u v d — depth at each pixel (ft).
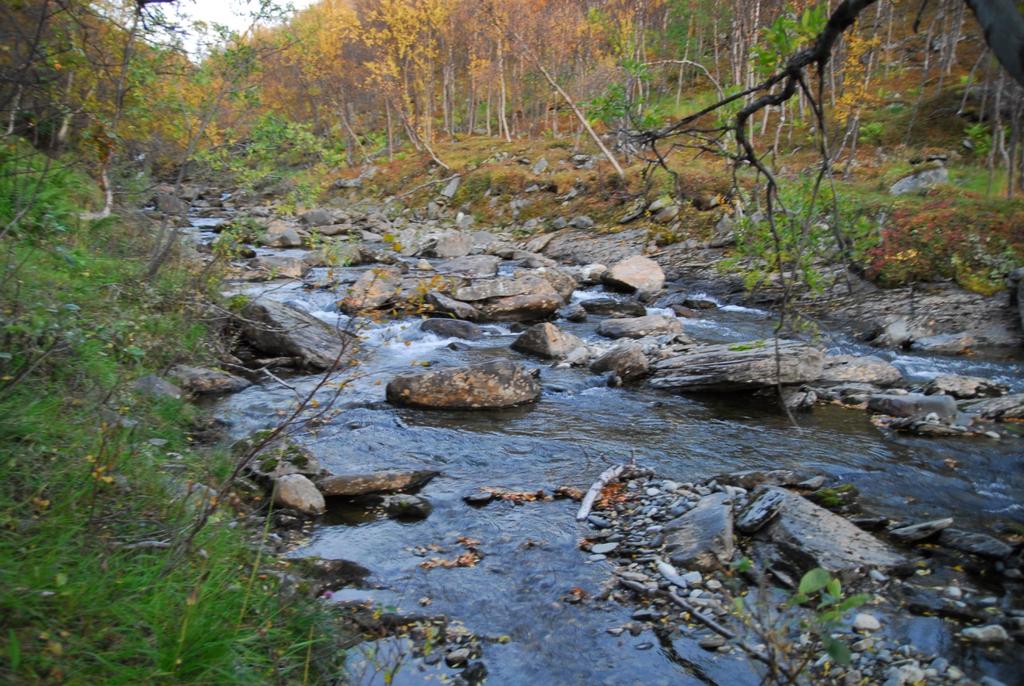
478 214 112.57
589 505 24.02
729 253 71.61
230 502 21.50
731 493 24.71
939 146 90.58
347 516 23.48
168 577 14.42
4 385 19.36
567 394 37.93
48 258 30.94
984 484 26.30
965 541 21.21
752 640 16.78
